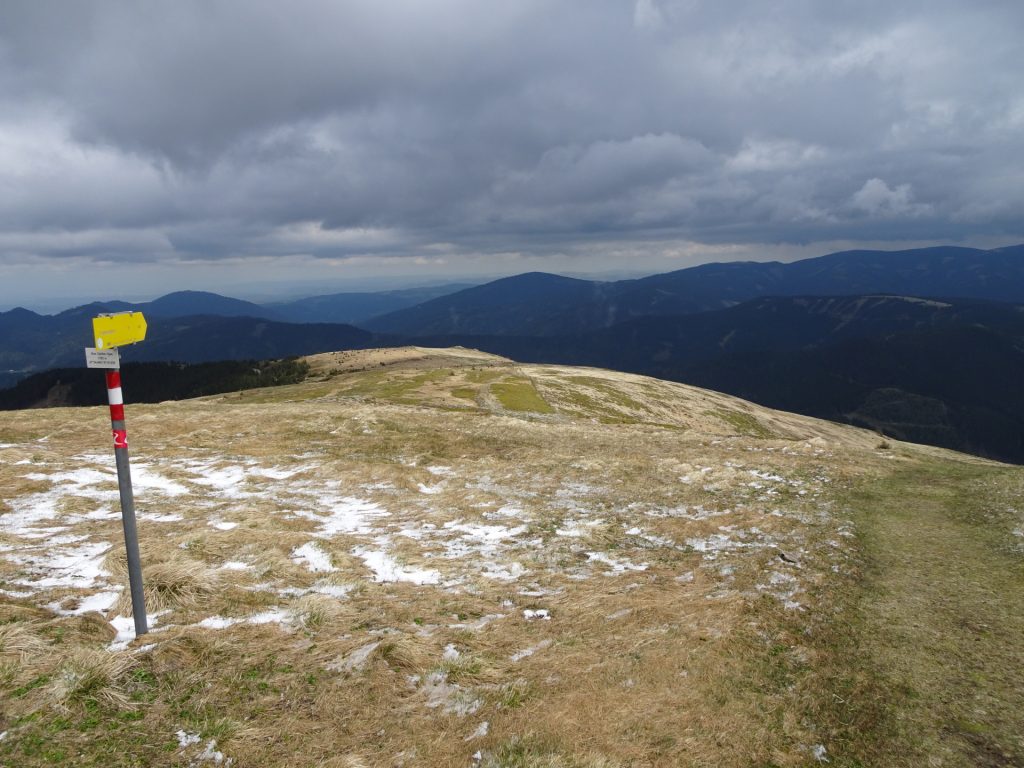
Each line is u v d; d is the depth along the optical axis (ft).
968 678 26.58
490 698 23.06
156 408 145.18
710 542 48.44
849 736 22.21
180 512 50.57
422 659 25.34
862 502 63.31
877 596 36.22
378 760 19.40
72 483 59.16
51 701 20.16
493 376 370.32
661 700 23.39
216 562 37.22
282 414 126.93
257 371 641.81
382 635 27.68
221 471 73.05
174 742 19.39
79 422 110.01
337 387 319.88
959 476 77.66
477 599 34.12
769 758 20.58
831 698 24.56
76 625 26.18
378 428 114.93
